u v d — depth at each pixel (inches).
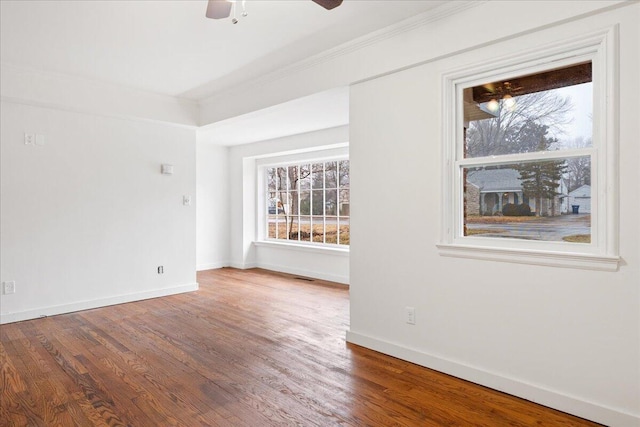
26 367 109.3
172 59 138.1
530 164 94.0
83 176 169.3
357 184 125.5
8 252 150.9
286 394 94.3
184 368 109.0
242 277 245.0
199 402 90.5
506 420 83.1
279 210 275.6
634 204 77.5
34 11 102.9
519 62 92.5
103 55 133.9
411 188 112.0
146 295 188.9
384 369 108.1
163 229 195.5
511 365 93.9
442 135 104.9
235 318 157.1
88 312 165.8
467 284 101.1
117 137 179.2
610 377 80.4
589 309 82.8
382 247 119.3
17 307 152.9
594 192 83.8
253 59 138.3
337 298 190.5
